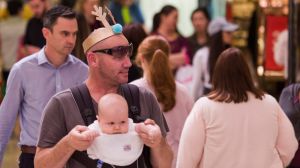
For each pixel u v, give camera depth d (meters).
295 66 8.42
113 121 4.17
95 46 4.38
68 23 5.74
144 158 4.54
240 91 5.42
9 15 13.17
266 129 5.44
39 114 5.86
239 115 5.41
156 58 6.28
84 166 4.36
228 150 5.40
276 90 10.20
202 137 5.45
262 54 10.83
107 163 4.26
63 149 4.18
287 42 8.88
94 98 4.46
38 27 10.19
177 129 6.42
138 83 6.36
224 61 5.45
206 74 8.86
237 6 11.41
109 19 4.63
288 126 5.56
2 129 5.86
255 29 11.08
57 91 5.87
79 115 4.41
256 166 5.40
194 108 5.52
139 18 13.22
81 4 8.60
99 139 4.18
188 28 14.50
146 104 4.57
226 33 8.70
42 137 4.44
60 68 5.91
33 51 10.07
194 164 5.49
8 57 13.06
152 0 15.19
